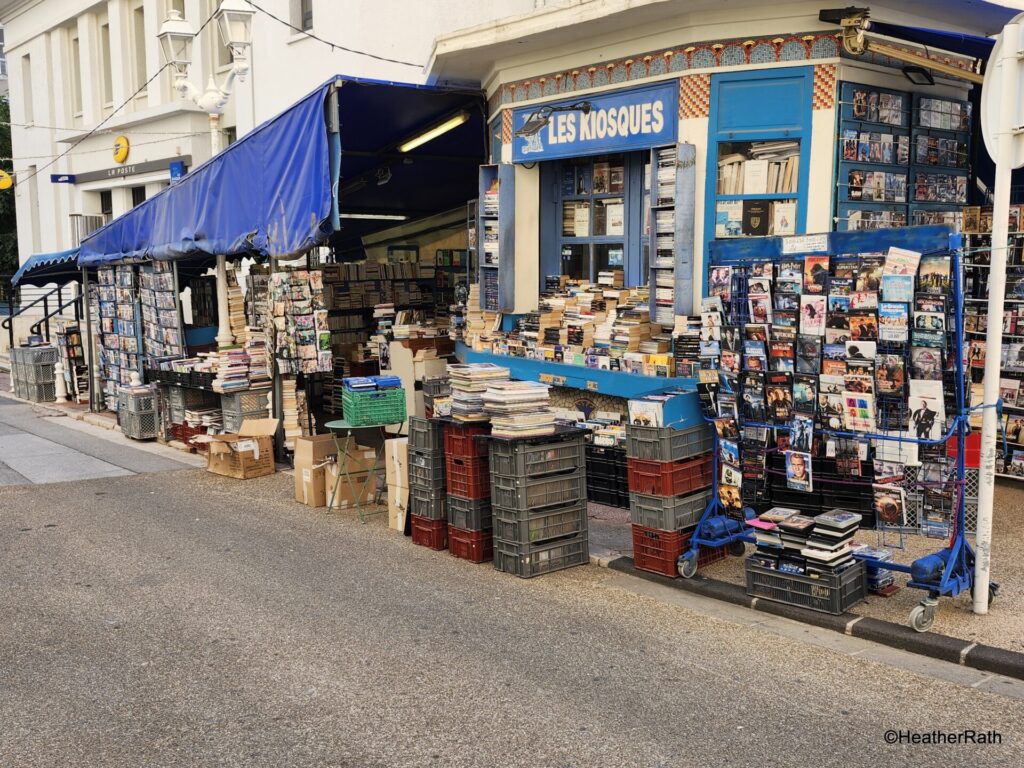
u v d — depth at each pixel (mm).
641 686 4789
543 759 4078
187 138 20406
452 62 9680
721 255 6203
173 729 4473
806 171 7555
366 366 13438
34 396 17875
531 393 6590
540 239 9867
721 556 6770
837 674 4871
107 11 24188
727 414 6227
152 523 8484
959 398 5266
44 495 9781
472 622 5762
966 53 8234
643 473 6418
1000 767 3916
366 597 6281
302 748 4254
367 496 9062
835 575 5508
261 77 18422
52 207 27562
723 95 7758
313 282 10539
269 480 10305
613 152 8633
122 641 5609
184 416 12391
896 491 5500
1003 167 5207
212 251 11609
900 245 5387
